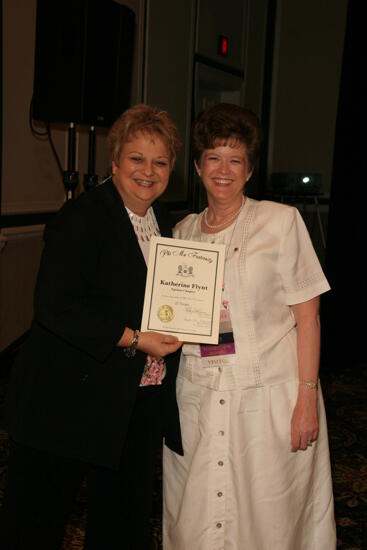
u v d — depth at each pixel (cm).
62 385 160
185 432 184
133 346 163
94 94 416
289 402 178
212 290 169
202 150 178
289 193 758
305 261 177
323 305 512
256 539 176
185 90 646
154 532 243
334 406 411
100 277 164
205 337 168
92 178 434
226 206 182
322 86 760
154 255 168
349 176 501
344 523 256
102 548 184
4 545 159
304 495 182
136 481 185
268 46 780
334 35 749
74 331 156
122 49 447
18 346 462
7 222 432
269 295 176
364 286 518
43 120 421
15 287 454
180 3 617
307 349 179
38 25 408
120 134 169
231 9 711
